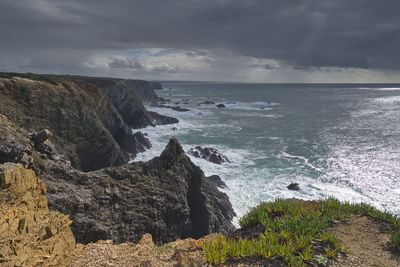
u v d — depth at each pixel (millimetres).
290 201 15211
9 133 23609
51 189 20766
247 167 43281
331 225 12867
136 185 24641
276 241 10523
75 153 36125
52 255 10219
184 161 28891
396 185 36469
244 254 9727
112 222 21672
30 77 40812
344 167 43531
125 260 10164
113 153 41375
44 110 35281
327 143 59062
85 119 39094
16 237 9758
